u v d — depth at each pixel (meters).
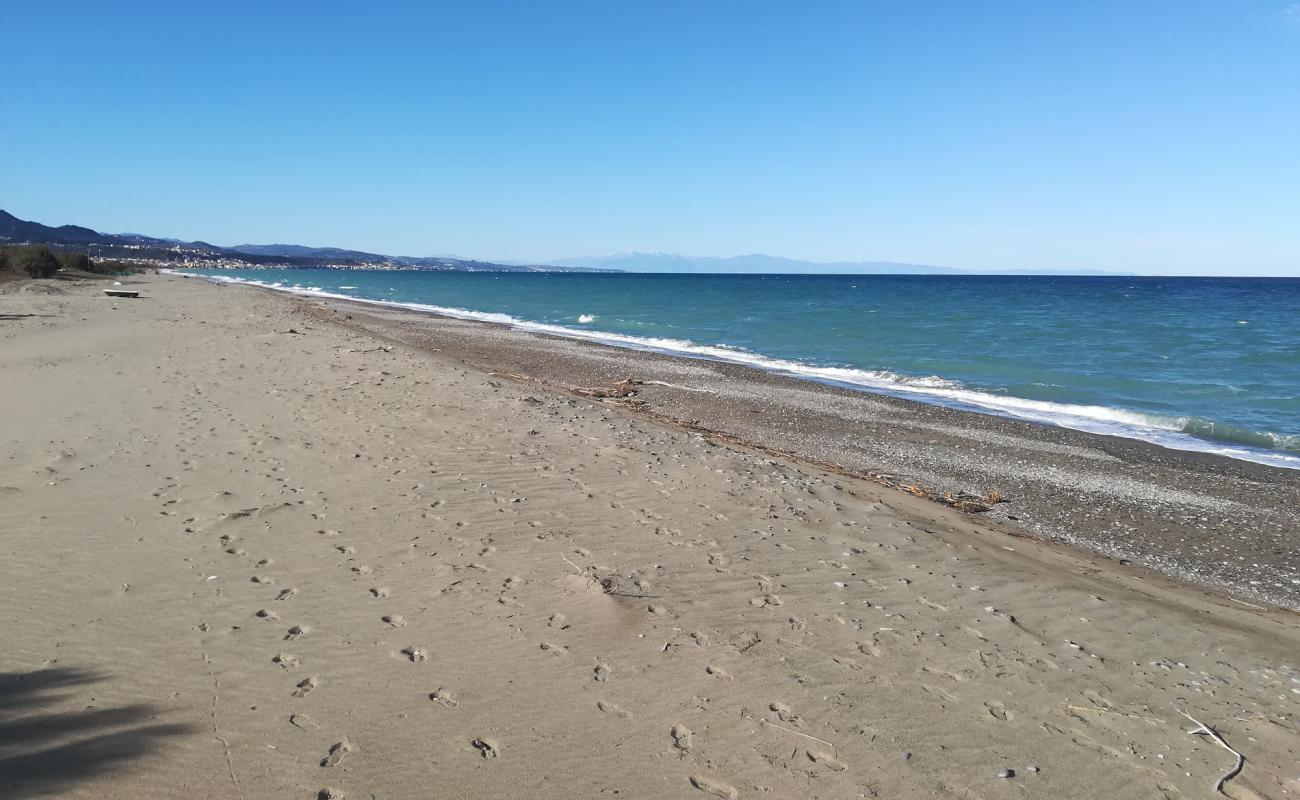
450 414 9.71
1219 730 3.69
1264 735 3.66
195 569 4.78
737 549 5.70
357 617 4.29
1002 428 12.99
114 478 6.48
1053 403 15.44
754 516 6.51
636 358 21.61
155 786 2.81
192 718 3.26
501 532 5.75
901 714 3.65
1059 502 8.95
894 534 6.32
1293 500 9.12
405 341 22.67
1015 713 3.72
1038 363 21.22
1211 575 6.79
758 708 3.63
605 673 3.86
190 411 9.20
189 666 3.67
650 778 3.09
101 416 8.77
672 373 18.67
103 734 3.09
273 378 11.83
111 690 3.42
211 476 6.68
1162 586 6.21
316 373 12.48
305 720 3.30
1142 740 3.56
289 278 110.44
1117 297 65.44
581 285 105.25
